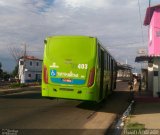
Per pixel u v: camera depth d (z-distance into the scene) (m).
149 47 35.84
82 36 18.14
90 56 17.91
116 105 22.89
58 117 15.52
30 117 15.09
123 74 84.31
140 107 21.66
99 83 18.94
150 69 34.66
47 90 18.20
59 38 18.31
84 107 20.27
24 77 83.56
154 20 30.48
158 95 26.48
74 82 17.84
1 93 33.06
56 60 18.09
